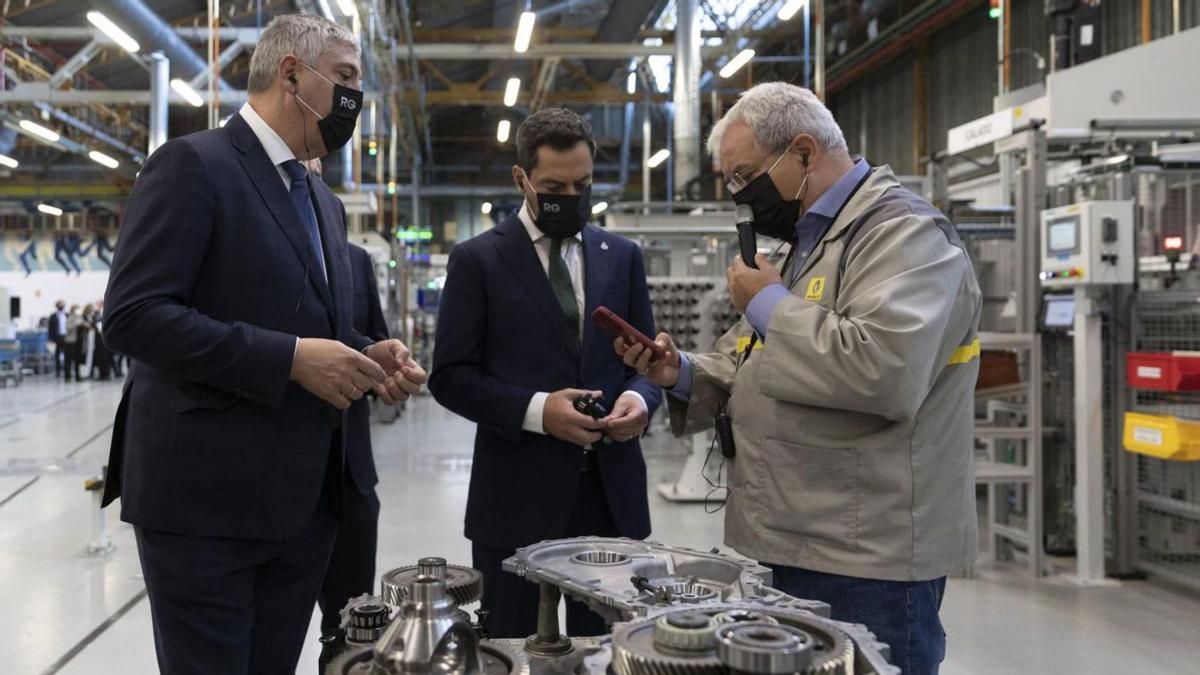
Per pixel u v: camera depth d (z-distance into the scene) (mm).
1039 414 4105
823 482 1313
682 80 9125
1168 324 3996
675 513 5391
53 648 3098
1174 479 3951
